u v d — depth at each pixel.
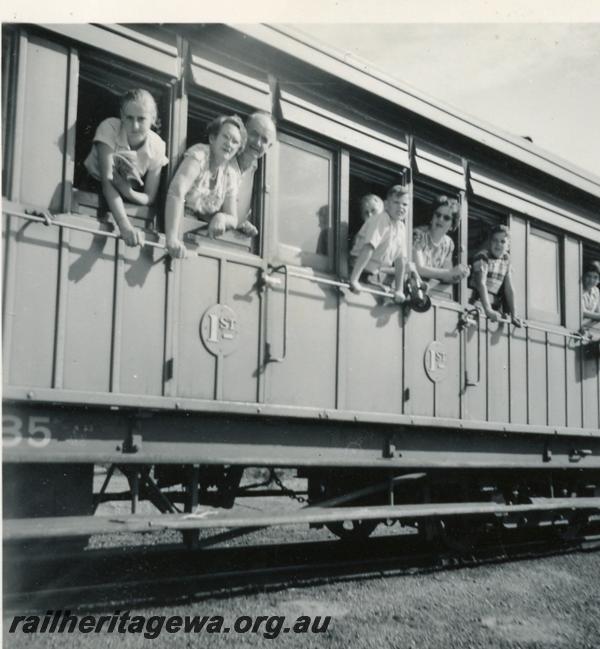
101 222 4.62
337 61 5.70
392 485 6.16
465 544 6.72
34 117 4.40
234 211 5.21
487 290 7.11
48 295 4.36
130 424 4.70
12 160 4.30
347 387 5.81
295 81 5.63
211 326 5.05
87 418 4.54
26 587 4.88
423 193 6.66
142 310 4.74
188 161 4.85
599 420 8.33
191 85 5.04
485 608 5.26
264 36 5.26
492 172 7.25
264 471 11.76
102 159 4.57
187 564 5.86
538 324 7.66
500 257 7.20
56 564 5.31
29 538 4.14
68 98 4.52
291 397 5.45
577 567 6.85
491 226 7.44
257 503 9.39
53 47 4.49
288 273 5.42
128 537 7.22
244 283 5.25
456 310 6.76
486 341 7.06
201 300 5.02
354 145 5.95
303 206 5.71
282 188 5.58
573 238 8.27
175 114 4.96
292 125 5.59
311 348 5.61
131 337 4.68
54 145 4.46
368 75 5.92
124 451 4.66
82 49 4.60
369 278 6.07
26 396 4.20
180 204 4.77
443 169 6.65
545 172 7.59
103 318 4.57
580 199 8.28
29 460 4.20
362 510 5.57
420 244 6.54
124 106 4.57
